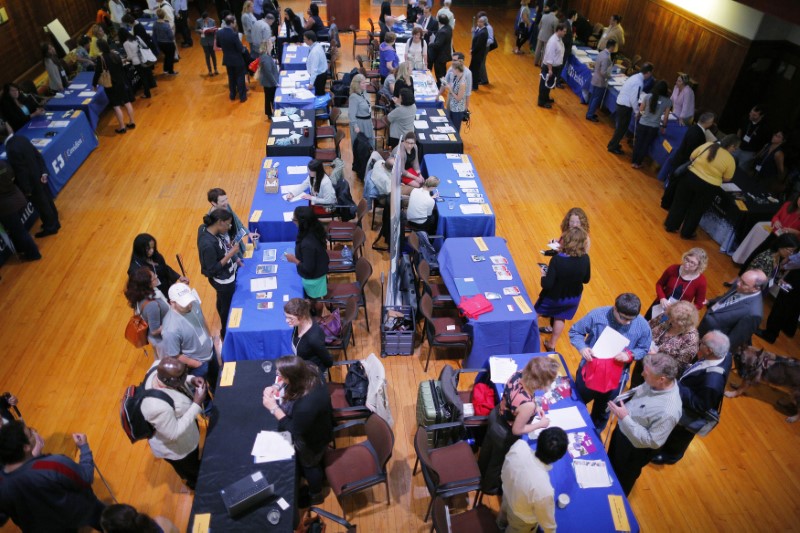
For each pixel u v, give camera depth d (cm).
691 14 1067
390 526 440
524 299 553
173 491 461
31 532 342
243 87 1151
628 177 952
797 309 601
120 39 1112
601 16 1448
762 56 933
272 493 364
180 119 1088
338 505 454
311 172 648
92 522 358
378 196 714
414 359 594
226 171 914
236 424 409
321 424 385
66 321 626
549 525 329
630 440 389
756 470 498
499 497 461
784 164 850
